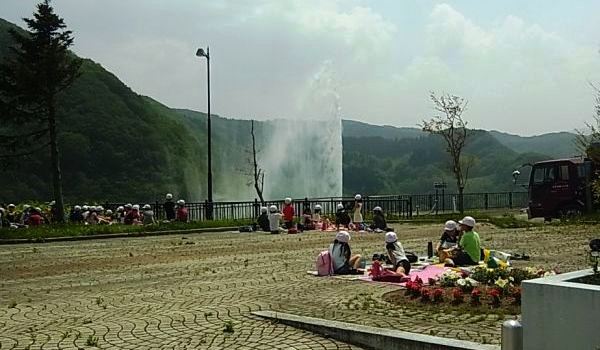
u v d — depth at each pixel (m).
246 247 22.86
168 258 19.58
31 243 26.94
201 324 9.70
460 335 8.41
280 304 11.13
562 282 6.46
